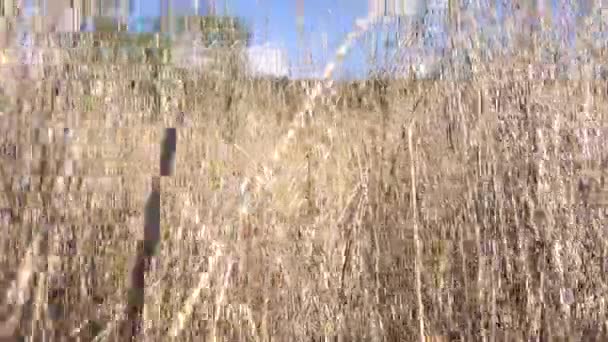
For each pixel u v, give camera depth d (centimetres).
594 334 262
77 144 293
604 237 274
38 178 287
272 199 282
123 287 269
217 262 270
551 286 268
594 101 294
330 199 281
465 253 272
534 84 296
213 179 286
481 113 293
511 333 262
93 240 277
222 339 260
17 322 264
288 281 267
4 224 279
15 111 298
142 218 280
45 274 271
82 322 264
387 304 266
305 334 260
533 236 275
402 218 278
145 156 291
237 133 297
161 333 261
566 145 289
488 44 303
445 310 265
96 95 305
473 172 285
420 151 289
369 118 296
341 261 271
